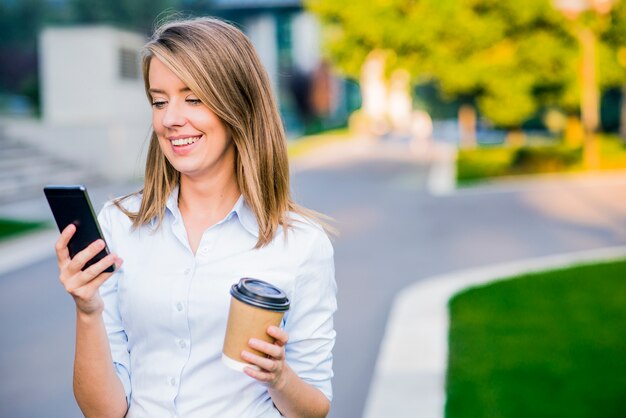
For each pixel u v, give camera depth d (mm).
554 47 21906
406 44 22781
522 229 12125
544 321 6668
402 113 42094
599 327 6469
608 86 23859
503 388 4965
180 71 1844
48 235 11164
